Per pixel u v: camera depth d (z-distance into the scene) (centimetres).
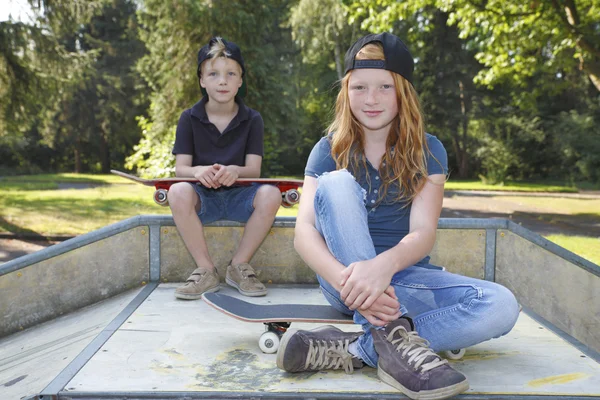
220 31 1495
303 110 2830
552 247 269
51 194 1524
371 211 189
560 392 158
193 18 1459
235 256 286
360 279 153
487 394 155
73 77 1389
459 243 294
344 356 170
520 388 160
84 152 3381
